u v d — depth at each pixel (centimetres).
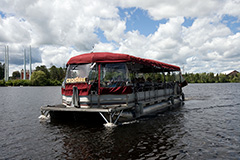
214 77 17600
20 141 830
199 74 17275
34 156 664
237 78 17625
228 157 636
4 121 1252
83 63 1076
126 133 887
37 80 11812
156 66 1416
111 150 690
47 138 856
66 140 816
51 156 657
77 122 1141
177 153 664
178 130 941
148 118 1227
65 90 1138
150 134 873
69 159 628
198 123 1091
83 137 845
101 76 1045
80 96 1057
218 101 2261
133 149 697
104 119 1023
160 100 1608
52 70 14112
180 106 1819
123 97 1054
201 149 701
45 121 1217
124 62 1053
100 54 1057
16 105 2144
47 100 2741
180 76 2189
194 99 2516
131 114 1123
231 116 1302
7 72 14475
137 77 1345
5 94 4309
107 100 1041
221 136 851
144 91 1298
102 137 834
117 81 1045
